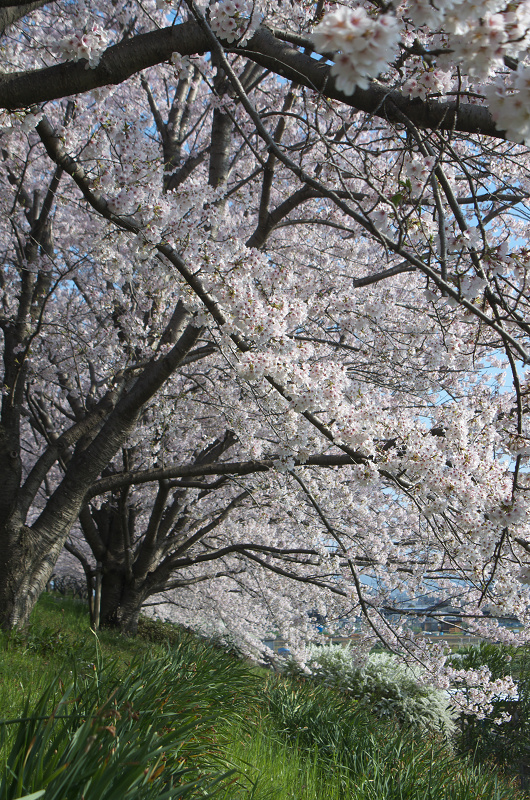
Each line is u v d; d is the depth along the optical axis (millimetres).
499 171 5211
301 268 7711
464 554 4551
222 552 9328
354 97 2756
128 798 1974
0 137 4844
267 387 4289
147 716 3076
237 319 3732
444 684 6836
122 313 9172
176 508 11648
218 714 3719
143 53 3221
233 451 10797
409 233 2939
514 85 1581
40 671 5051
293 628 11398
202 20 2379
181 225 3795
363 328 6102
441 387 6715
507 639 7516
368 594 8438
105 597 11273
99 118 3771
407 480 4414
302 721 5598
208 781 2801
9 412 7223
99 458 7258
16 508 7031
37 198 8672
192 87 8906
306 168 7391
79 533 15922
